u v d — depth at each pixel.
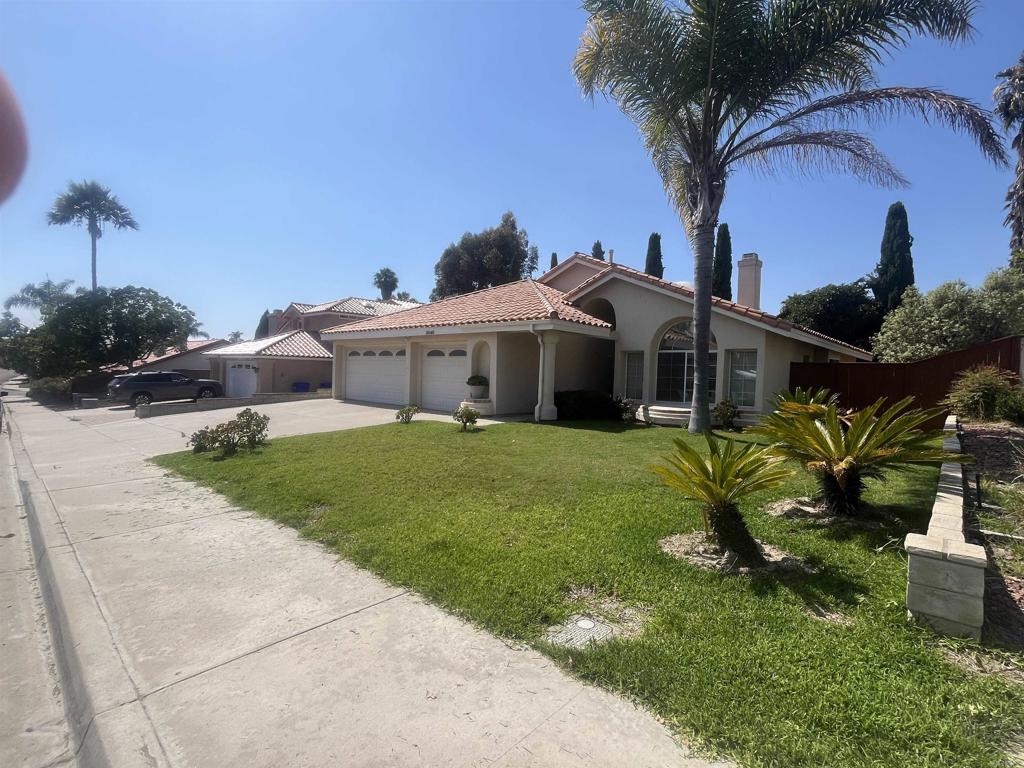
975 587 3.17
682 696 2.74
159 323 33.97
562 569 4.41
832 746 2.38
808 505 6.07
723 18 10.13
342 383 22.94
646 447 10.35
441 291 43.56
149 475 9.14
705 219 11.88
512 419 15.02
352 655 3.33
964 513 5.36
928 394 12.32
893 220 28.55
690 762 2.36
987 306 19.12
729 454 4.61
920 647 3.10
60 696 3.31
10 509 7.92
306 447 10.77
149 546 5.45
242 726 2.71
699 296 12.09
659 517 5.75
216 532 5.89
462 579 4.29
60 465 10.54
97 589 4.39
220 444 10.81
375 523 5.85
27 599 4.77
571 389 17.25
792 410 6.09
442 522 5.77
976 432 8.98
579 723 2.63
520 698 2.85
